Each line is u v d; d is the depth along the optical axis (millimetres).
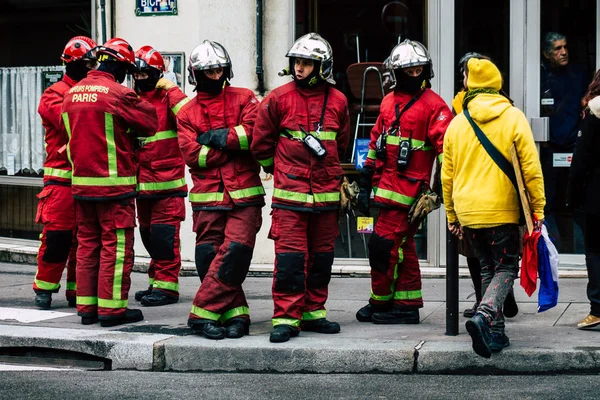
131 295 11453
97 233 9586
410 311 9438
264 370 8398
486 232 8078
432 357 8117
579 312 9734
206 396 7488
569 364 7910
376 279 9438
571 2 11914
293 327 8734
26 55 14562
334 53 12586
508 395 7289
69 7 14031
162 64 10664
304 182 8766
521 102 12031
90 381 8102
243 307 9086
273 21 12578
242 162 9023
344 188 8992
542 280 8008
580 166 8648
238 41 12648
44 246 10492
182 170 10883
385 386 7715
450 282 8688
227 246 8898
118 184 9391
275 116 8805
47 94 10203
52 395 7566
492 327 7977
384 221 9281
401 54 9070
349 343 8445
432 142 9133
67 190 10375
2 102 14844
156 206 10797
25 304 10859
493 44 12125
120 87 9391
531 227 7883
